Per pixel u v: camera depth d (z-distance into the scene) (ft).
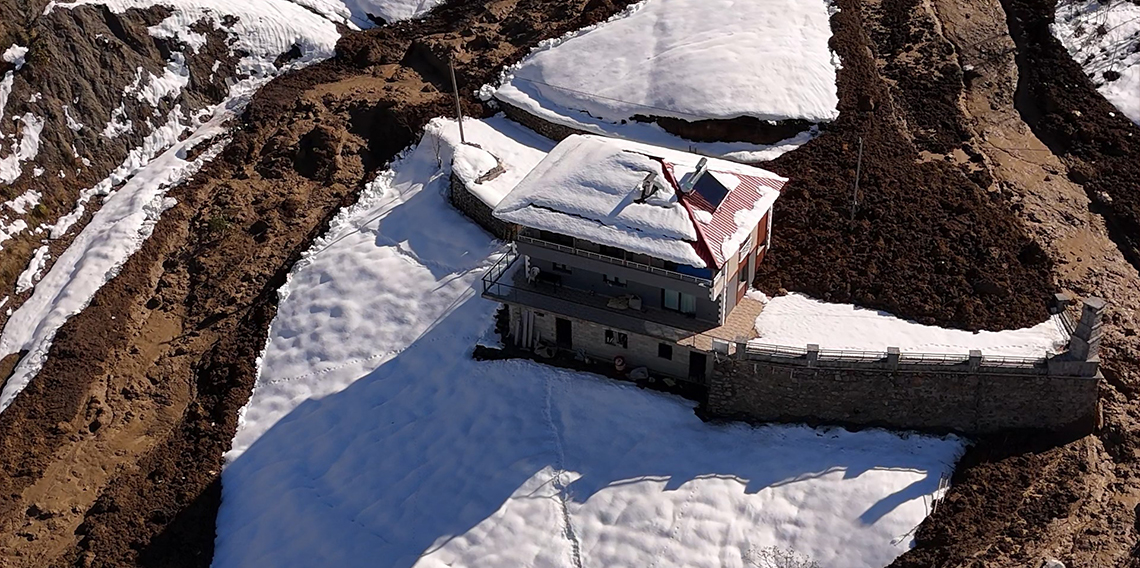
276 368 171.63
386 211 193.98
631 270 147.54
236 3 249.96
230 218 199.93
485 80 220.84
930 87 201.67
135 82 227.20
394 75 233.76
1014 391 140.87
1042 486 137.18
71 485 157.58
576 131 201.36
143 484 156.46
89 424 166.09
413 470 151.94
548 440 150.92
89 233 201.46
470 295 172.76
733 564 134.41
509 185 187.21
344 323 174.81
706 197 147.23
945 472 140.36
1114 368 150.61
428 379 163.63
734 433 148.25
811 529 136.05
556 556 138.41
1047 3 218.18
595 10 231.09
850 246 166.09
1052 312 154.61
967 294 156.87
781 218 172.24
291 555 144.77
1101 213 175.73
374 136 215.72
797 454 144.36
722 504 139.85
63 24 223.92
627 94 203.00
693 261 139.85
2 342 182.39
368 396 163.73
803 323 152.87
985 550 130.21
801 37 211.00
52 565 146.51
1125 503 135.03
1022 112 199.21
